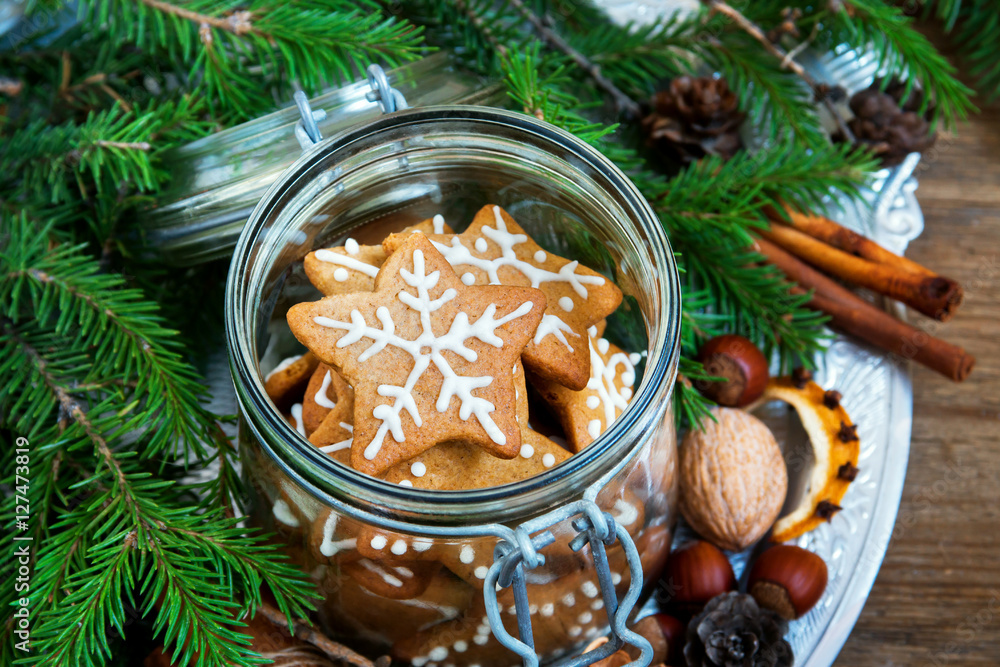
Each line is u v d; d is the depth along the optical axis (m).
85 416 0.37
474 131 0.34
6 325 0.39
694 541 0.41
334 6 0.41
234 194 0.38
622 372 0.35
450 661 0.36
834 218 0.45
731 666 0.37
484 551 0.32
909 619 0.43
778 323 0.42
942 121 0.49
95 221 0.41
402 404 0.31
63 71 0.42
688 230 0.41
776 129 0.44
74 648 0.34
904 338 0.42
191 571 0.35
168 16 0.39
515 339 0.32
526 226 0.37
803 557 0.39
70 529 0.36
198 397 0.42
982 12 0.47
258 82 0.43
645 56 0.45
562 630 0.36
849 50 0.47
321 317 0.32
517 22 0.44
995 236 0.47
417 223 0.36
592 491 0.31
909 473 0.45
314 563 0.34
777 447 0.41
